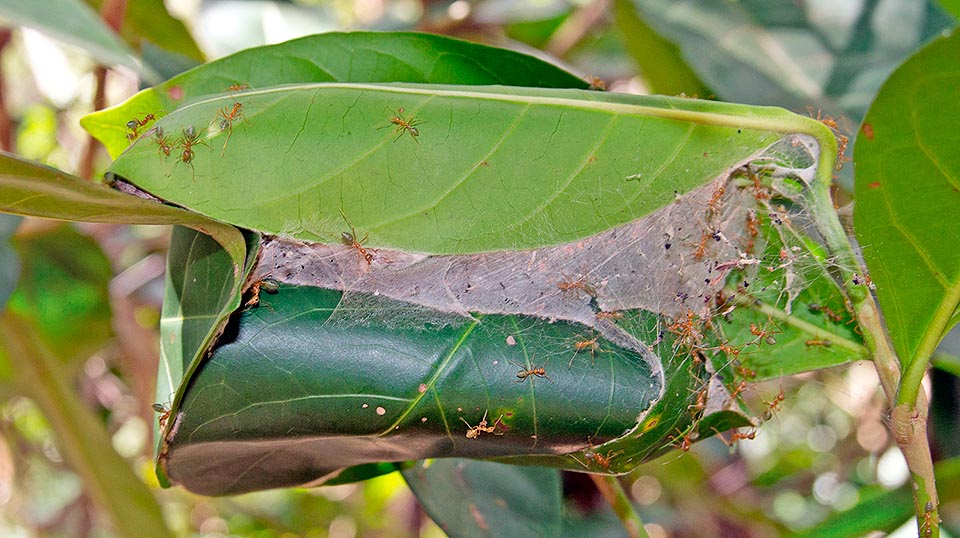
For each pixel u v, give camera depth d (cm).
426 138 77
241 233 76
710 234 83
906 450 77
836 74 93
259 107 77
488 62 81
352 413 77
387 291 78
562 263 80
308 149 76
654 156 77
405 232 77
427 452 79
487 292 79
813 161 79
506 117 77
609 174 77
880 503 91
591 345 79
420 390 77
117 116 79
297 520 173
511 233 77
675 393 79
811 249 82
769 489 162
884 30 94
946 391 97
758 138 77
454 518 84
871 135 75
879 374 77
